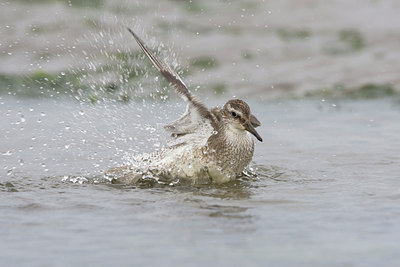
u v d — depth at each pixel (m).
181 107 16.50
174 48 21.73
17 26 22.72
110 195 11.43
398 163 13.49
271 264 8.02
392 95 19.48
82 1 23.92
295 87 20.20
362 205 10.57
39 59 20.69
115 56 19.72
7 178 12.56
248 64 21.66
